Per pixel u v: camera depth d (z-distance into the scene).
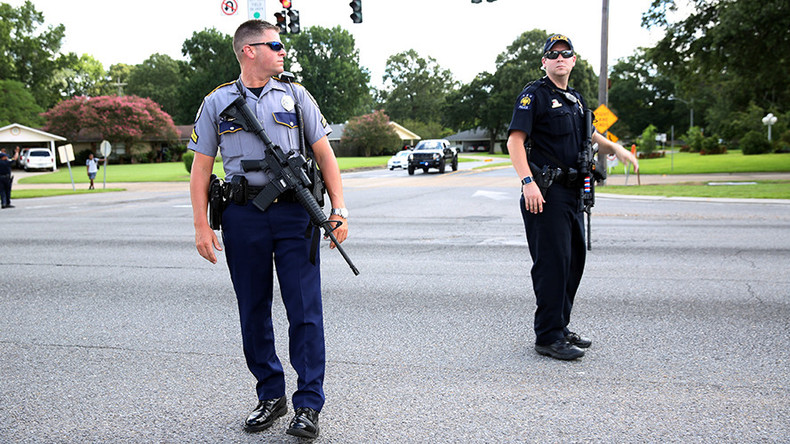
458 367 3.92
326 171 3.20
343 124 87.25
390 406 3.33
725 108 71.12
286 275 3.04
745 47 28.17
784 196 15.52
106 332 4.83
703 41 28.72
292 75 3.20
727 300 5.46
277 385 3.19
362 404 3.37
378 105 131.00
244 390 3.62
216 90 3.10
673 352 4.12
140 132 63.81
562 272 3.98
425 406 3.32
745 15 25.86
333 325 4.91
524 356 4.11
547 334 4.08
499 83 94.75
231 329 4.88
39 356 4.27
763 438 2.87
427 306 5.46
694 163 38.75
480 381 3.68
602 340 4.41
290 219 3.04
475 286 6.24
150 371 3.95
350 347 4.36
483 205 15.21
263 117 3.03
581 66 84.56
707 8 29.05
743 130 58.03
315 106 3.21
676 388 3.50
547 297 4.01
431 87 125.62
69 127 63.41
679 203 15.08
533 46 92.50
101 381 3.79
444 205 15.37
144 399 3.50
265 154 3.00
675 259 7.56
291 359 3.06
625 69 112.25
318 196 3.11
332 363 4.03
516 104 4.02
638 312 5.12
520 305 5.46
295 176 3.00
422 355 4.16
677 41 29.97
